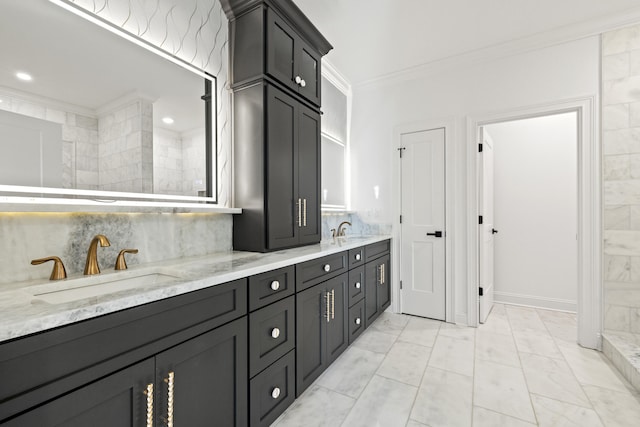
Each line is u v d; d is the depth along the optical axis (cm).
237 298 122
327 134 302
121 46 136
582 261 230
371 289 262
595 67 227
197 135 173
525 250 331
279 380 146
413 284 304
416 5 209
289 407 160
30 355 66
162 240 153
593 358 211
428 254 296
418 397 168
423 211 299
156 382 92
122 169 136
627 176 216
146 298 88
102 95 129
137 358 87
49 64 112
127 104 138
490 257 313
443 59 281
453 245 281
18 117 104
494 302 345
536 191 326
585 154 229
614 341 207
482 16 221
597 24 223
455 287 280
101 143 129
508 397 167
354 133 340
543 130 324
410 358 213
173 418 96
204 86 177
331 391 174
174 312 97
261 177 180
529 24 230
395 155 314
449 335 253
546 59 244
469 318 273
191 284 102
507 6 210
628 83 216
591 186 227
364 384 181
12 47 103
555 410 155
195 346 104
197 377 105
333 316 197
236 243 191
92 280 114
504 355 216
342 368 200
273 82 184
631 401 162
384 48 264
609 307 221
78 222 121
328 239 288
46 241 112
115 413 82
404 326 274
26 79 106
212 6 182
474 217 272
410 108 307
